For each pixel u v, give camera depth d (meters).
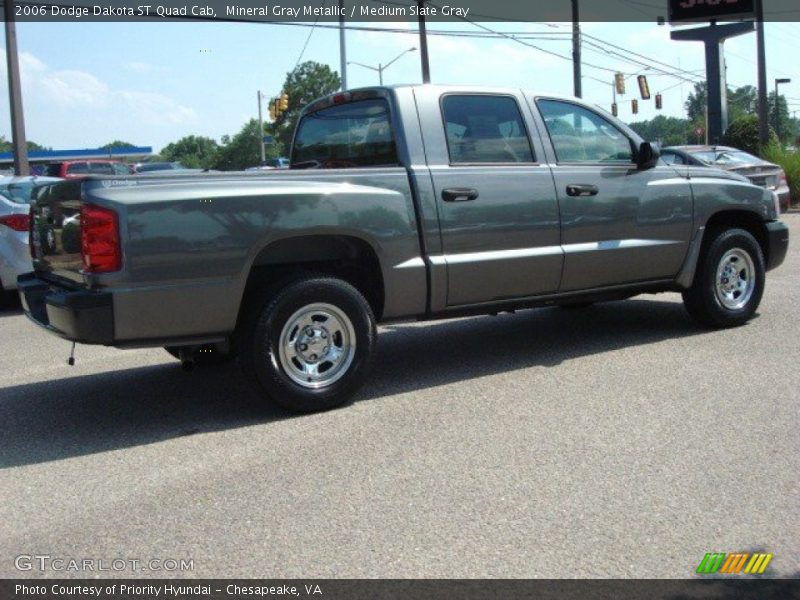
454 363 6.47
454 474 4.12
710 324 7.22
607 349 6.71
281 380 5.03
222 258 4.79
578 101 6.46
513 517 3.61
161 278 4.64
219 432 4.93
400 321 5.62
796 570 3.14
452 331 7.80
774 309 8.09
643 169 6.62
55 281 5.38
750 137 31.16
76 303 4.53
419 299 5.53
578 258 6.21
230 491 4.00
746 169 16.42
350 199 5.17
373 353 5.37
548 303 6.38
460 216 5.63
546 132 6.19
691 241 6.93
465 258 5.66
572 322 7.96
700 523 3.52
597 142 6.48
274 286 5.04
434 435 4.71
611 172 6.43
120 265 4.55
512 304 6.08
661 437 4.56
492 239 5.79
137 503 3.90
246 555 3.34
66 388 6.20
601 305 8.84
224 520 3.67
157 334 4.72
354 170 5.27
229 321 4.88
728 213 7.33
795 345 6.53
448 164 5.66
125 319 4.59
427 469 4.19
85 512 3.82
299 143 6.75
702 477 4.00
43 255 5.54
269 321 4.96
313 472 4.21
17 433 5.08
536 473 4.10
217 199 4.76
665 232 6.75
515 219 5.88
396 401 5.45
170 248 4.64
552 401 5.30
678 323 7.64
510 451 4.41
